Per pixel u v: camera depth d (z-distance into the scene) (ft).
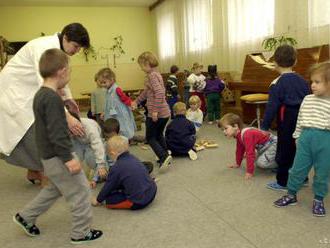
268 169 9.52
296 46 15.51
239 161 9.98
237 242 5.77
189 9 26.20
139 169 7.43
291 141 7.61
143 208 7.44
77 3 30.68
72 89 31.99
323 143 6.27
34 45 7.89
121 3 31.78
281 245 5.58
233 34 20.42
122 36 33.24
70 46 7.40
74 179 5.73
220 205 7.36
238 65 20.17
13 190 9.45
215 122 18.15
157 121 10.59
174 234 6.21
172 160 11.34
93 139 8.64
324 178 6.44
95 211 7.48
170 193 8.27
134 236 6.25
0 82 8.46
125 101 11.34
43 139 5.42
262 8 17.67
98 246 5.98
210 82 18.16
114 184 7.34
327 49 12.71
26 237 6.53
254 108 16.06
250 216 6.73
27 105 8.31
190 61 26.81
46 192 6.35
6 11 29.84
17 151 8.71
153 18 33.42
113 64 33.17
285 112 7.59
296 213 6.72
